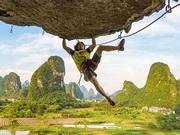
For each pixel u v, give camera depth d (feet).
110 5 17.04
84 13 18.13
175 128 238.89
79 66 19.30
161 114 320.29
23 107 322.96
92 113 338.13
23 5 18.58
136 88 558.97
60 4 17.56
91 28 19.90
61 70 489.26
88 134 203.21
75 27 20.11
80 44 20.01
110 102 17.49
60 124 262.67
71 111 353.72
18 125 245.65
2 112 309.22
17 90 586.45
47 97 426.92
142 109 400.67
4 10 19.89
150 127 241.14
